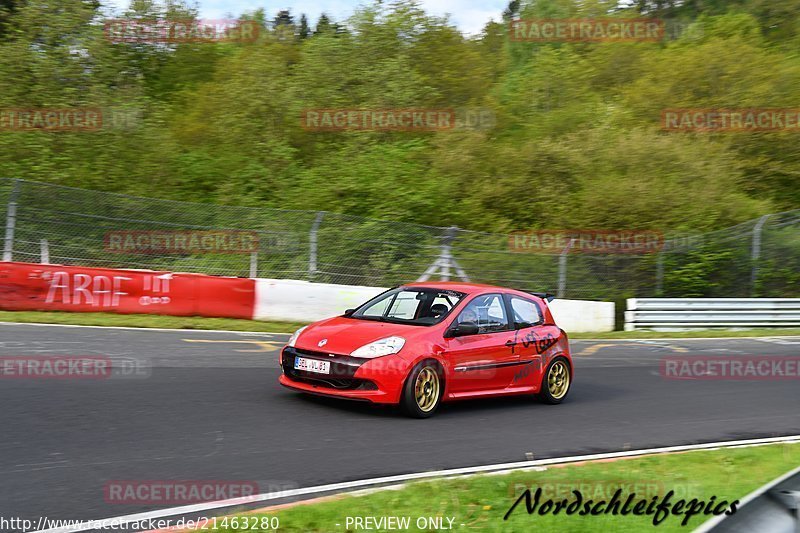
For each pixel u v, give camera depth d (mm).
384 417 11383
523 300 13656
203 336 18281
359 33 40844
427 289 13047
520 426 11562
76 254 21781
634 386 15773
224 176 34375
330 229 23984
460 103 42250
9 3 34281
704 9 75562
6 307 19281
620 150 36688
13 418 9898
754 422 13062
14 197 21578
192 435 9719
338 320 12633
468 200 33594
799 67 44625
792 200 40406
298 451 9336
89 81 33188
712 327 27375
